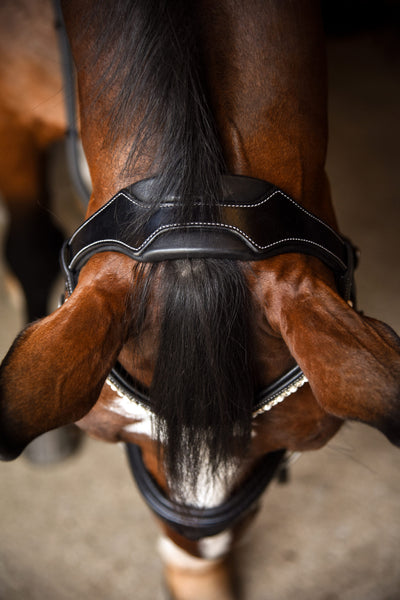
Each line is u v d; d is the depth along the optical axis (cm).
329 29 408
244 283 64
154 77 62
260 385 70
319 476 163
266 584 143
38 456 165
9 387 58
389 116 316
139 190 64
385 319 198
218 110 67
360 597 139
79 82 73
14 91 137
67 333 62
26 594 142
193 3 65
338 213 247
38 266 155
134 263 65
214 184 62
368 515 154
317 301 64
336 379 59
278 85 70
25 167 148
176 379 63
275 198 66
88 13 70
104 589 144
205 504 79
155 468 81
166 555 108
